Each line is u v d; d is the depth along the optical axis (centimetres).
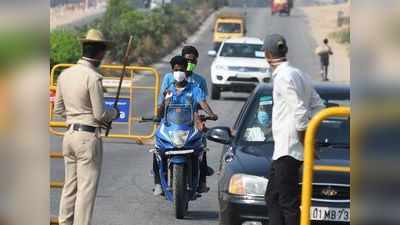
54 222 2003
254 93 2281
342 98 2152
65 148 1912
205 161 2388
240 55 6775
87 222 1897
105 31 10388
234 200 1864
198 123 2355
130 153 3700
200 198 2684
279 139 1644
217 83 6569
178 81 2350
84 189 1897
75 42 8119
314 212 1783
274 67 1667
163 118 2370
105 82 4250
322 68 10100
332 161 1878
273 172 1662
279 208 1669
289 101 1623
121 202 2575
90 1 16588
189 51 2366
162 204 2555
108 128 1950
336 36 15788
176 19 16538
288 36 16325
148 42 11806
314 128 1344
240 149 2045
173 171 2291
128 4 12975
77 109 1892
